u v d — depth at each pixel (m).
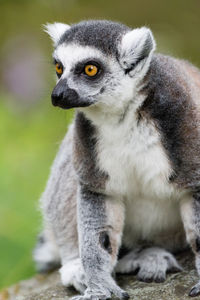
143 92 8.95
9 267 13.62
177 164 8.91
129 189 9.51
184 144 8.84
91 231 9.55
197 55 21.62
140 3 23.12
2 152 17.16
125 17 22.94
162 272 9.54
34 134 17.89
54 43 10.36
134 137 9.04
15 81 19.92
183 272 9.65
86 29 9.50
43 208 11.65
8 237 14.14
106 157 9.26
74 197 10.62
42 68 19.77
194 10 22.98
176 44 20.86
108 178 9.34
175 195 9.28
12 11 23.52
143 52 9.02
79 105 9.15
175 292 8.99
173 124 8.84
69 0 22.70
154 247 10.31
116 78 9.10
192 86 9.43
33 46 21.42
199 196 9.08
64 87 9.17
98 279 9.30
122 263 10.15
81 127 9.47
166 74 9.15
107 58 9.17
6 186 15.74
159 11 23.02
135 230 10.30
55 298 9.77
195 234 9.11
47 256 12.43
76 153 9.57
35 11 22.98
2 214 14.76
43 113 18.62
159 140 8.92
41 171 16.30
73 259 10.93
